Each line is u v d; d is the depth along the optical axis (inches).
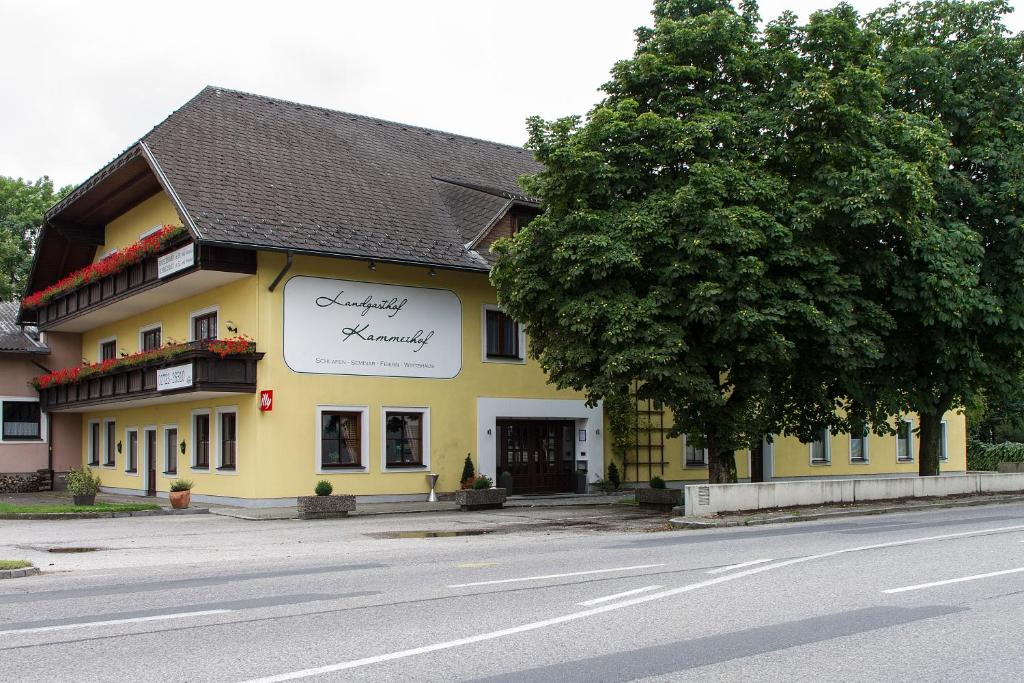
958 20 1023.6
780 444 1439.5
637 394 876.0
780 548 559.2
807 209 807.7
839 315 805.2
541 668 269.6
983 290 924.6
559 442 1229.1
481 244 1125.1
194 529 799.7
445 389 1114.1
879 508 850.1
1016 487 1058.1
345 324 1039.0
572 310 828.0
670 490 982.4
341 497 918.4
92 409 1354.6
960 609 351.9
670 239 801.6
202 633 322.3
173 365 1026.1
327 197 1087.6
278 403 988.6
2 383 1396.4
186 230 968.9
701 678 257.8
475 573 468.4
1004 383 1015.6
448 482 1106.7
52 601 400.2
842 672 262.5
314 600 389.7
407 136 1358.3
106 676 265.6
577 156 831.1
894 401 955.3
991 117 979.9
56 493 1332.4
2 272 1871.3
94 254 1393.9
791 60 868.6
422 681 256.5
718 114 842.2
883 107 914.7
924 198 823.7
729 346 824.9
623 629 323.0
